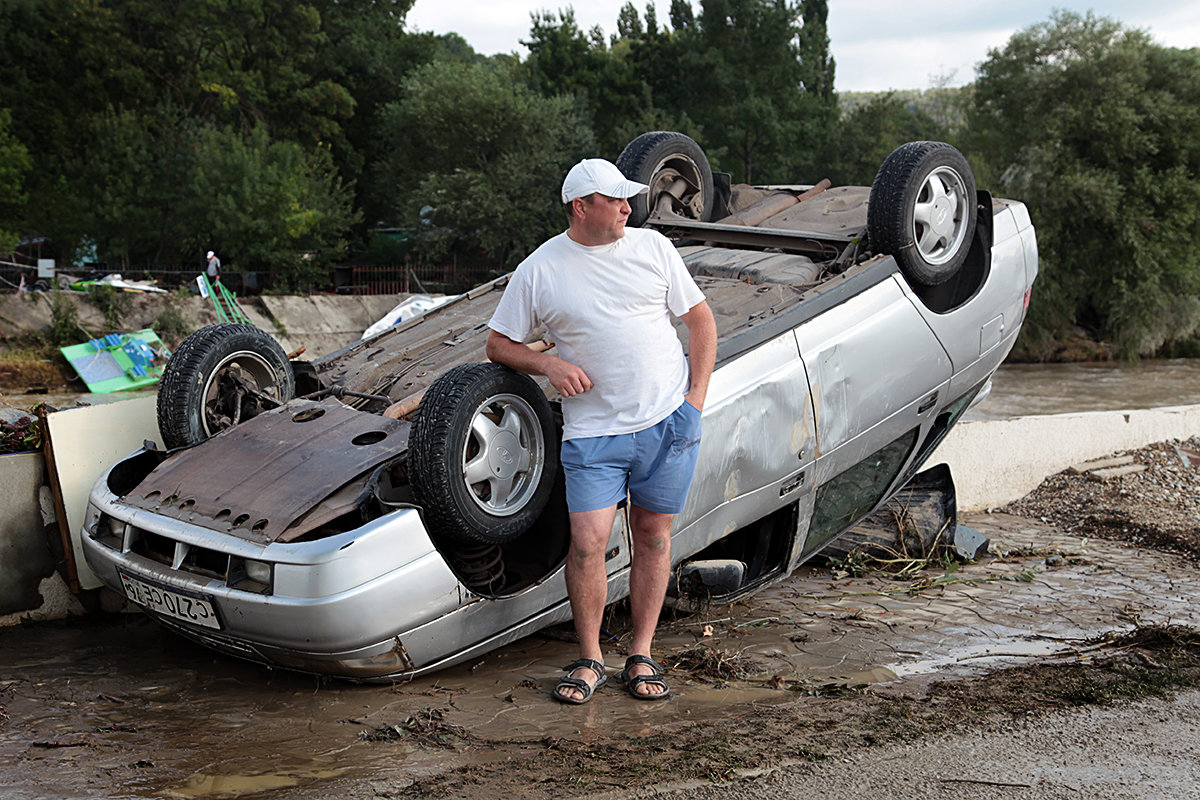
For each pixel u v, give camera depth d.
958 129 41.75
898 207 5.25
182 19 42.06
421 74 43.84
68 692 3.84
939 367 5.62
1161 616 5.24
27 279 29.81
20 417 5.08
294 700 3.74
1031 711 3.58
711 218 6.58
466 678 4.02
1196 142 33.50
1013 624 5.06
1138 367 33.22
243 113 45.19
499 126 41.00
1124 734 3.35
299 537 3.68
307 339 29.75
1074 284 34.75
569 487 3.68
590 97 54.16
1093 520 7.82
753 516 4.88
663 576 3.86
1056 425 8.99
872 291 5.25
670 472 3.70
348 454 4.05
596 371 3.57
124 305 27.80
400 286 37.94
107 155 36.00
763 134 53.06
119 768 3.04
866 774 2.96
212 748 3.22
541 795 2.78
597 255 3.53
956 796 2.82
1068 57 35.69
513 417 3.89
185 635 4.12
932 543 6.53
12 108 39.94
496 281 6.07
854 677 4.10
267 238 35.59
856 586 5.92
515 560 4.46
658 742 3.24
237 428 4.43
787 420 4.80
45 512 4.81
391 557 3.61
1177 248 33.50
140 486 4.23
